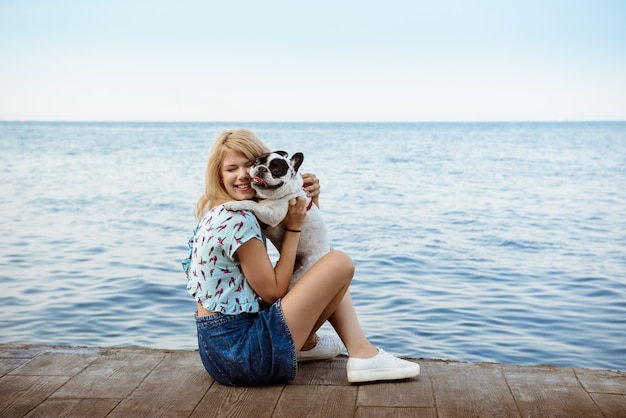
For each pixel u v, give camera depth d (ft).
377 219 36.27
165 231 31.35
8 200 44.98
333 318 9.00
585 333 15.87
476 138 225.76
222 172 8.79
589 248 27.48
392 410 7.77
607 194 51.16
